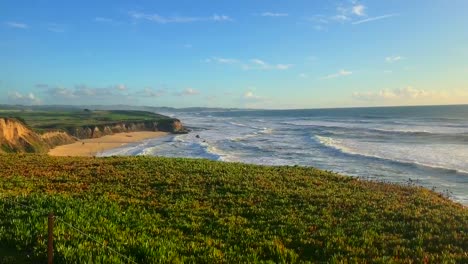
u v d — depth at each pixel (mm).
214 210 15672
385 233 13094
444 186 34938
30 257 9500
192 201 17016
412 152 58875
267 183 21156
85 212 13586
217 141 86125
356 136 90125
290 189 19859
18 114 172125
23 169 24047
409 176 39906
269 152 62844
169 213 14977
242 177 22641
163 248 10469
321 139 81562
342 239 12305
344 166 46750
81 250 9766
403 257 10922
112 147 83000
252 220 14555
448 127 110875
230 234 12734
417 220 14656
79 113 194125
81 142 93438
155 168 24859
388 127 117062
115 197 17203
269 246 11516
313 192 19234
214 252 10695
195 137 100750
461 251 11188
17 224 11453
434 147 65000
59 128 100438
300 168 28328
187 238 12109
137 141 97062
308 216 15008
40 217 12305
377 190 21031
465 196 30844
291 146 71125
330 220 14570
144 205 16156
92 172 23453
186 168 25156
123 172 23297
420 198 19016
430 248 11562
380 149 63469
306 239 12422
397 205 17047
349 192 19828
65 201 14859
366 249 11562
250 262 10156
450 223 14008
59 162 27562
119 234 11711
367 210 16281
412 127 114250
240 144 77688
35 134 75625
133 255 10062
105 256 9500
